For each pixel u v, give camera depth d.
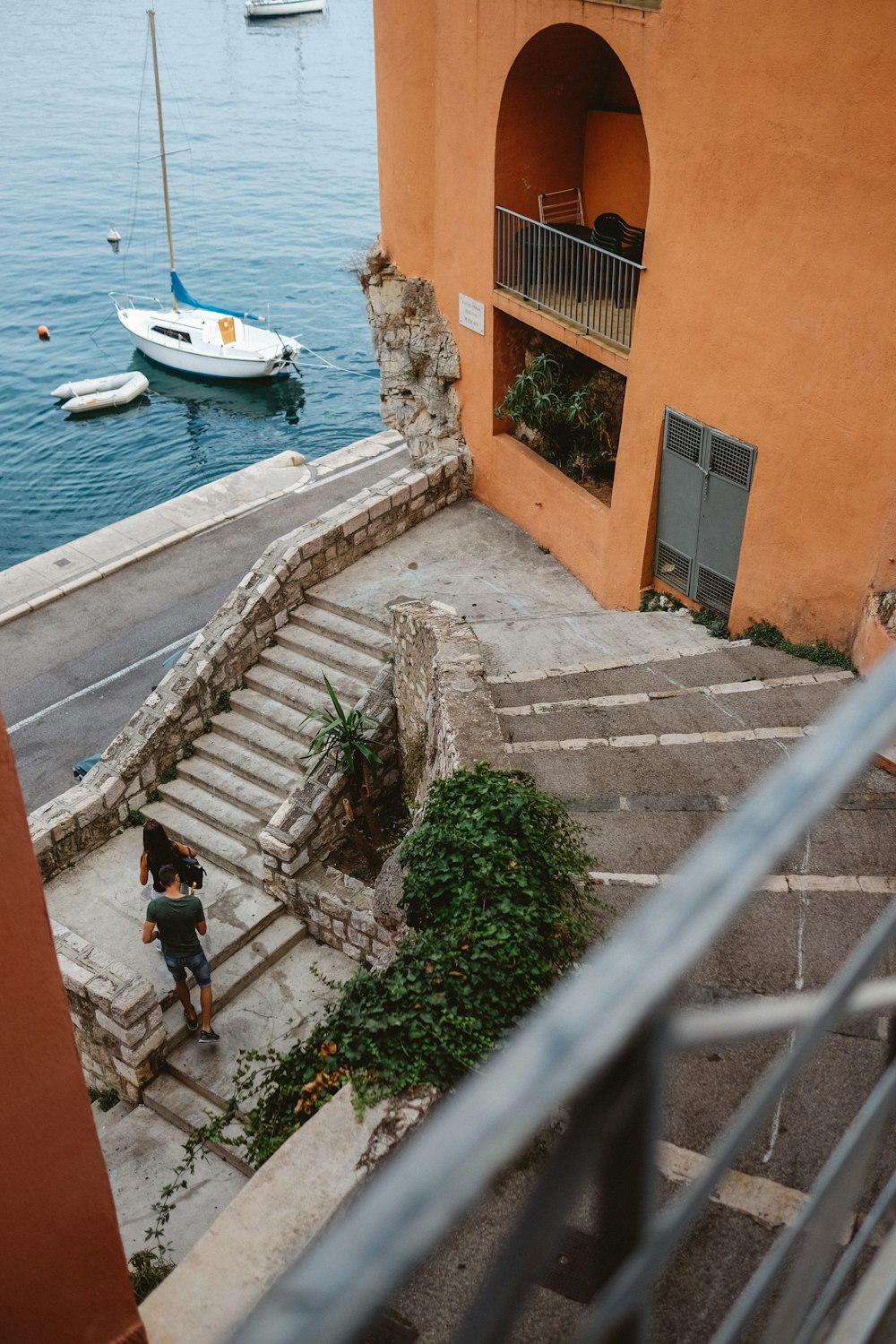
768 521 11.25
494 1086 0.73
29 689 20.47
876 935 1.23
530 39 12.78
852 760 1.02
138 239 54.22
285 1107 6.05
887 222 9.12
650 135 11.31
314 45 101.12
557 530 15.52
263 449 37.28
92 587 23.39
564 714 9.75
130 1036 11.22
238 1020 12.27
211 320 41.97
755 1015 1.05
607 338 13.33
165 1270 7.76
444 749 9.51
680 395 12.03
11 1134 4.02
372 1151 5.36
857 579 10.34
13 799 3.57
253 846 14.25
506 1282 0.85
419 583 15.59
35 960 3.82
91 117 76.19
